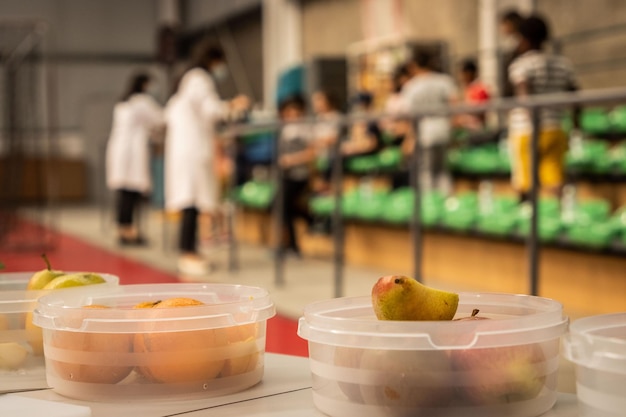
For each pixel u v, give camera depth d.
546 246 4.78
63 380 1.13
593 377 0.90
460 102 8.83
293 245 7.13
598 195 5.66
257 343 1.17
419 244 4.23
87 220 11.70
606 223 4.46
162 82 17.19
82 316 1.11
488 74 9.12
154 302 1.19
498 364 0.96
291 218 7.12
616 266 4.33
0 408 1.04
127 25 17.16
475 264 5.43
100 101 16.92
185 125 5.91
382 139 7.84
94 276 1.33
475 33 9.46
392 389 0.96
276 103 11.46
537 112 3.26
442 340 0.95
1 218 8.66
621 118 6.21
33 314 1.18
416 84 6.74
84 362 1.10
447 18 9.89
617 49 7.65
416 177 4.19
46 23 7.45
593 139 6.33
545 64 5.07
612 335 0.98
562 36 8.24
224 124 6.08
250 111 8.24
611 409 0.89
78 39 16.89
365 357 0.97
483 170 6.81
